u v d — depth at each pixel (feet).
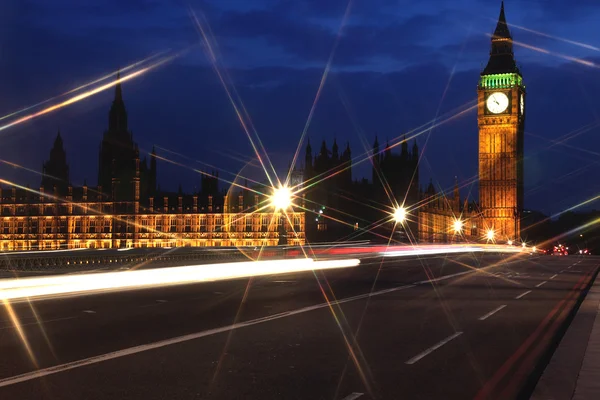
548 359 41.55
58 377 34.53
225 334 49.98
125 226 514.68
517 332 53.01
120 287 97.45
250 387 32.81
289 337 48.83
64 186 580.71
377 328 54.34
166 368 37.11
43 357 40.11
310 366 38.24
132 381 33.78
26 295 80.94
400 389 32.99
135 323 55.98
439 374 36.73
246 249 196.03
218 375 35.47
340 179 488.44
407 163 494.18
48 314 62.23
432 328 54.75
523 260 235.81
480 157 599.98
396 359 40.91
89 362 38.65
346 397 31.09
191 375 35.37
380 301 76.79
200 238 495.00
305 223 464.65
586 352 40.96
